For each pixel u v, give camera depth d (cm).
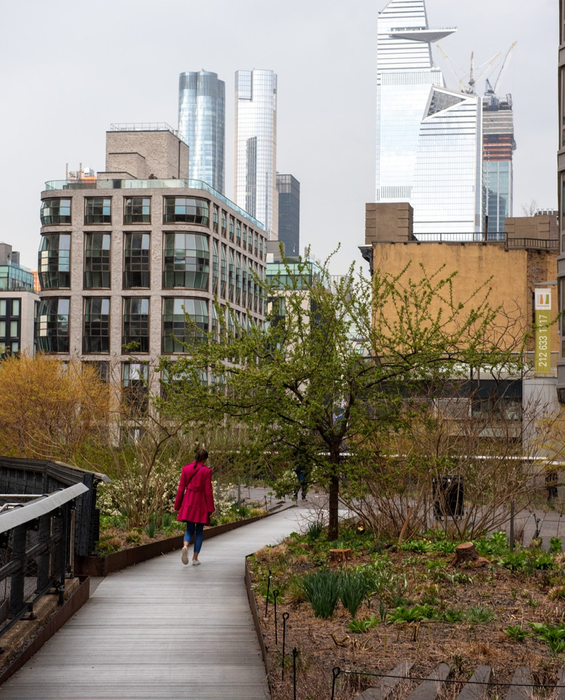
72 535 1067
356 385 1415
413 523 1465
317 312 1411
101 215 7656
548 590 969
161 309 7556
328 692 590
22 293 12431
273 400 1389
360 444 1465
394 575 1016
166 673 713
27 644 765
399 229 4716
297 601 913
